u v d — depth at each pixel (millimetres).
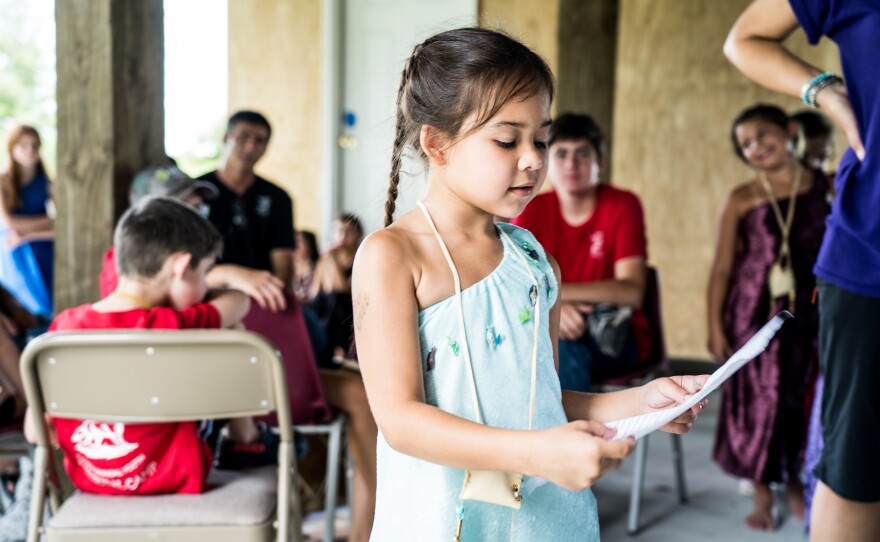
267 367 2018
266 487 2193
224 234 3865
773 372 3402
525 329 1271
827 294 1823
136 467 2078
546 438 1017
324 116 6875
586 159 3258
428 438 1101
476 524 1233
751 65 1942
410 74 1291
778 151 3422
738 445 3475
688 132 6617
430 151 1258
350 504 2971
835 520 1847
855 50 1768
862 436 1778
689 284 6664
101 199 3086
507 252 1309
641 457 3406
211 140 11398
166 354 1979
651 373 3326
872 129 1744
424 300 1239
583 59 5270
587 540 1325
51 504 2223
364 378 1216
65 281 3121
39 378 2016
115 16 3053
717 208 6586
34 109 13758
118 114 3086
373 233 1263
